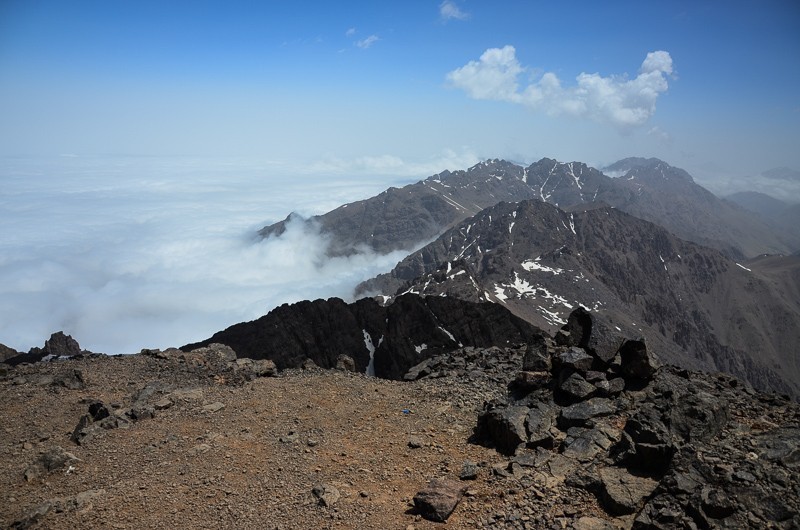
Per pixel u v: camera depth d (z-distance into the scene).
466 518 12.26
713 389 18.44
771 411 16.56
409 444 16.55
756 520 10.28
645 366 17.48
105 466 15.60
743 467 11.80
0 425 18.84
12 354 38.78
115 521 12.59
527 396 18.19
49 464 15.39
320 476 14.69
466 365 25.14
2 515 13.12
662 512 10.86
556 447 15.10
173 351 28.05
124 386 22.81
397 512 12.80
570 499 12.45
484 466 14.66
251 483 14.32
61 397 21.41
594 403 16.52
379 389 22.17
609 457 13.85
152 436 17.55
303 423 18.41
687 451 12.40
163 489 14.05
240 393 21.62
